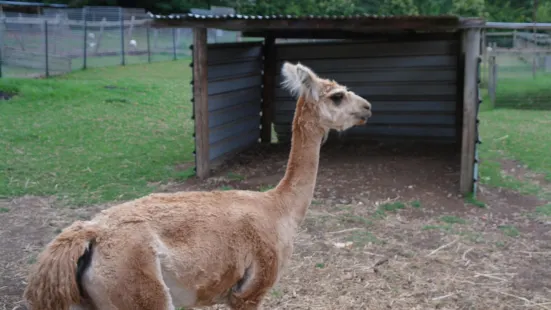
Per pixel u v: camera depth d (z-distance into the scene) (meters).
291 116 13.18
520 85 22.45
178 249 3.35
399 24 8.51
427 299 5.57
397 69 12.31
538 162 11.17
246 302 3.78
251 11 34.34
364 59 12.51
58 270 2.95
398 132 12.63
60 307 2.95
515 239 7.26
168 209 3.48
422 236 7.33
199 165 9.98
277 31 12.48
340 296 5.58
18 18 25.48
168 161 11.08
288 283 5.87
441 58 11.95
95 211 8.15
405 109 12.45
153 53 29.73
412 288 5.81
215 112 10.84
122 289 3.08
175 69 25.81
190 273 3.39
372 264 6.40
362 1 31.25
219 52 10.87
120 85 19.20
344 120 4.29
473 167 8.82
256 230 3.71
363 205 8.55
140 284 3.12
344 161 11.09
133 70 24.94
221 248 3.52
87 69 24.56
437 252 6.79
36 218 7.77
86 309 3.14
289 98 13.10
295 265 6.34
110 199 8.69
